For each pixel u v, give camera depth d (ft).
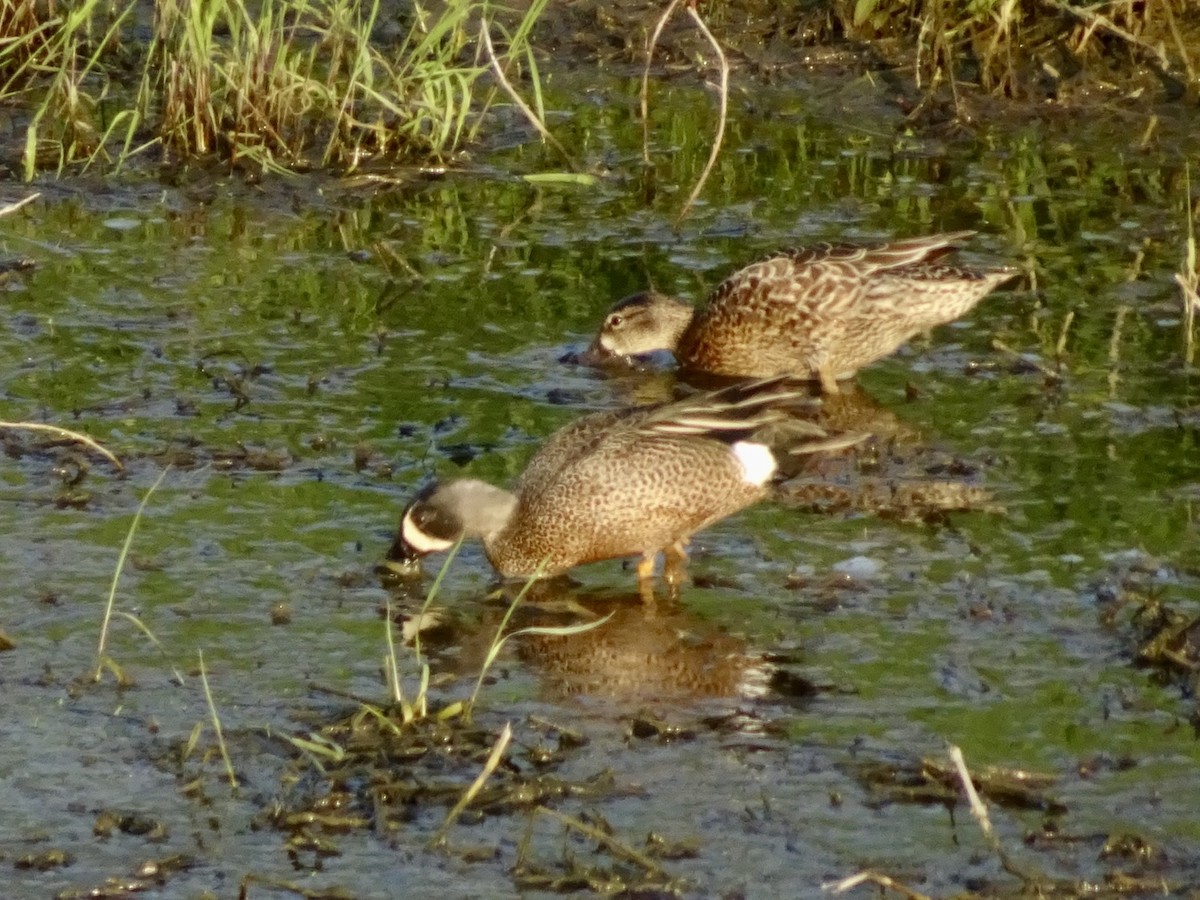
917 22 65.82
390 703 31.30
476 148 60.90
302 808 28.71
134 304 49.21
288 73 58.65
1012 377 45.83
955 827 28.17
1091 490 39.50
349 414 43.24
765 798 28.81
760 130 62.44
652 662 33.06
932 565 36.32
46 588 35.04
